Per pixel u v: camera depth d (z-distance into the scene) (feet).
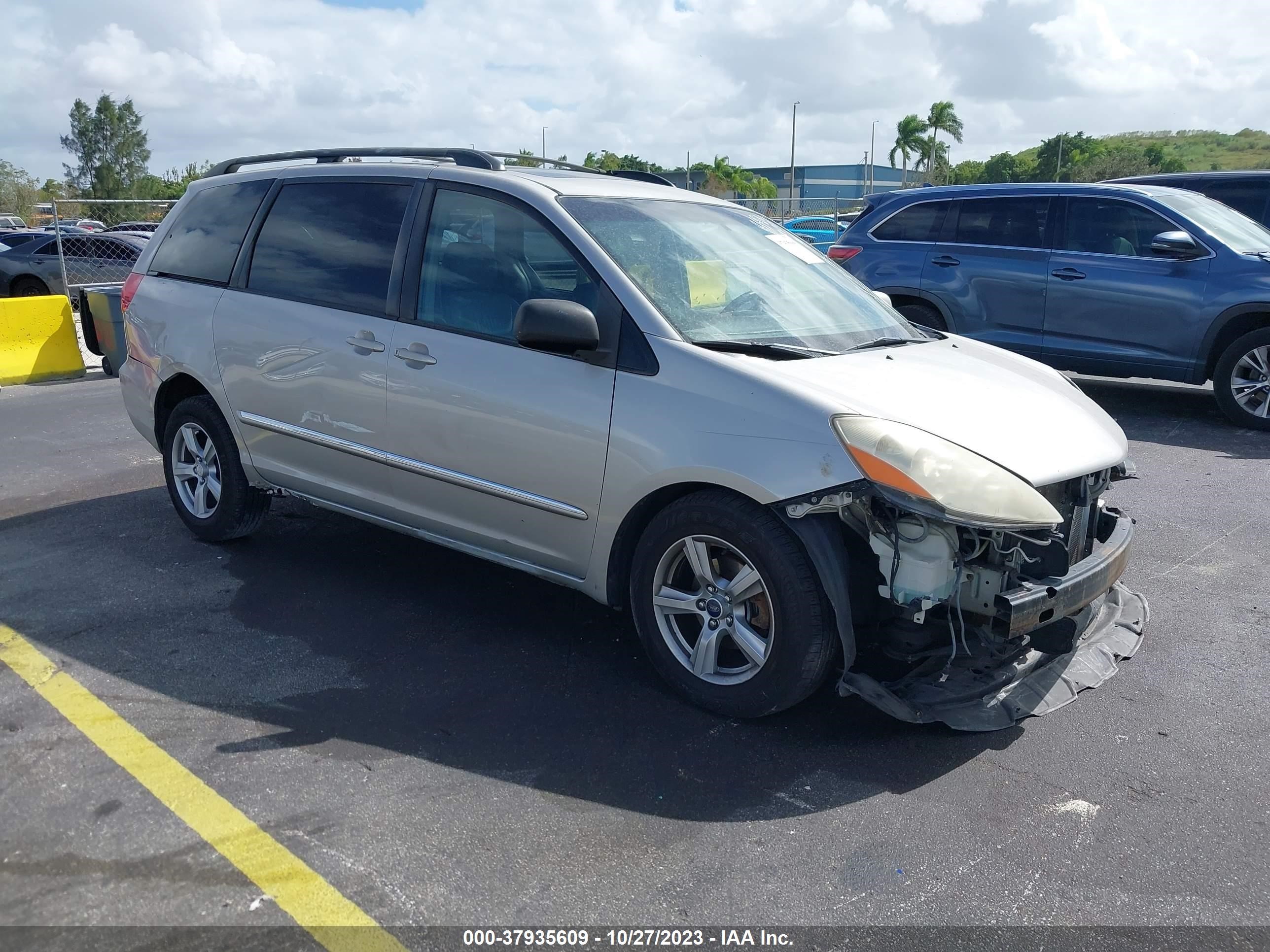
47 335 36.91
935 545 10.53
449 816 9.75
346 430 14.49
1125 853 9.46
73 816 9.56
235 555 16.92
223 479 16.63
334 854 9.11
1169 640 14.30
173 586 15.51
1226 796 10.45
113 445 25.52
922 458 10.35
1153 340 27.55
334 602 15.02
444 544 14.23
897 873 9.10
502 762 10.74
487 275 13.30
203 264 16.81
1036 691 11.67
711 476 11.08
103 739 10.98
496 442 12.81
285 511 19.38
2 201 203.92
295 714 11.65
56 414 29.89
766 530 10.90
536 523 12.80
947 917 8.56
